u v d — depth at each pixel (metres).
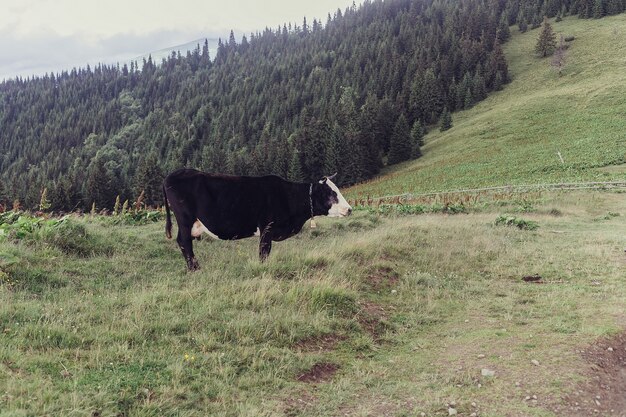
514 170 49.78
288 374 5.45
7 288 7.06
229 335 6.12
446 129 90.12
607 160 42.16
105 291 7.53
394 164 84.12
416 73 107.88
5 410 3.94
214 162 96.12
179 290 7.69
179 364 5.13
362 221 16.25
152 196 68.44
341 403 5.00
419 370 5.86
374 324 7.28
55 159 142.00
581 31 111.25
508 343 6.47
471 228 15.00
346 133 82.25
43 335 5.55
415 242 12.51
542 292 8.87
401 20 164.62
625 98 66.06
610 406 5.03
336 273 8.76
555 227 16.62
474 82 100.25
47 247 9.17
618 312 7.38
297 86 144.12
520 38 124.56
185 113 156.50
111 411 4.23
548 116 70.94
